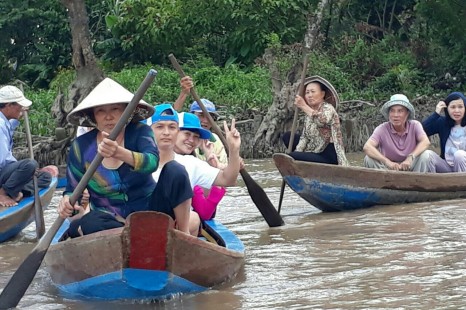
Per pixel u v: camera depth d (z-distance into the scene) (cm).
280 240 636
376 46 1928
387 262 526
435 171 823
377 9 2127
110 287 449
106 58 1958
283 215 785
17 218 702
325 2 1741
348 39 1945
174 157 529
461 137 838
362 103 1574
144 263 435
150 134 483
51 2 2017
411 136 816
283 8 1850
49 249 487
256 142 1441
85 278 457
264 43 1834
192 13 1858
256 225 725
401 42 2059
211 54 1922
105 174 479
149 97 1614
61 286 491
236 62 1883
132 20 1892
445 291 448
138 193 483
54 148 1316
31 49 2052
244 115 1505
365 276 492
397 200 792
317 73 1745
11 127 731
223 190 584
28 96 1612
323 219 735
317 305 433
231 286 483
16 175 706
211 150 602
